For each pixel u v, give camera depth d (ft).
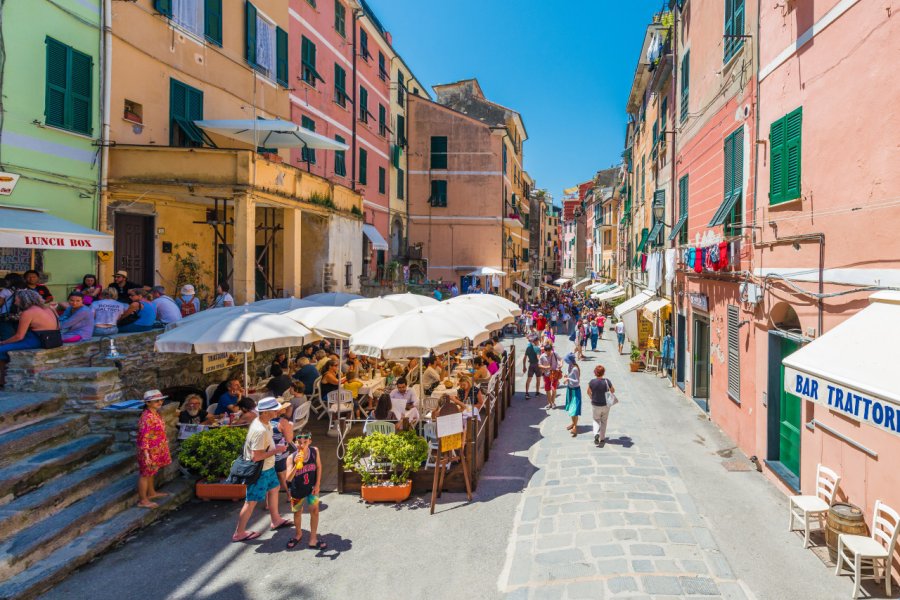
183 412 30.14
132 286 39.63
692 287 47.96
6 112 31.96
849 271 21.40
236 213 41.11
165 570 20.52
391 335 30.27
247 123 45.32
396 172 107.45
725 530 22.91
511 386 51.75
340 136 79.82
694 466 31.09
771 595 18.10
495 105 136.26
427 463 29.07
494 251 114.73
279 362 45.19
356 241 64.80
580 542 21.76
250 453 23.06
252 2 56.03
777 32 28.40
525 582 19.27
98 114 38.75
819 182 23.79
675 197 55.88
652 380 58.34
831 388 16.69
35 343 27.61
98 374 26.81
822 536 22.21
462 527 24.38
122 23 40.42
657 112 70.64
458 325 33.24
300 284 53.42
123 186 40.01
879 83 19.52
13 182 30.81
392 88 105.81
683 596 17.79
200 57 48.67
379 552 22.09
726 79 37.19
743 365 33.47
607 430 38.50
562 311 123.65
